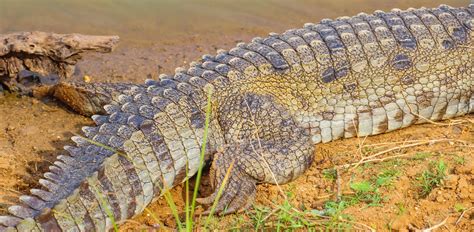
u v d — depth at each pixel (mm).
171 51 11133
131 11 12727
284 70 7711
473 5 8602
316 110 7797
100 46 9070
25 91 9305
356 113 7848
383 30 8039
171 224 6578
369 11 12773
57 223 5773
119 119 6973
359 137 7965
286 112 7504
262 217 6492
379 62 7855
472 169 6824
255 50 7941
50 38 8867
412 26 8117
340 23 8266
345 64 7801
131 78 10039
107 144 6621
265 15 12727
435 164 7020
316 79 7754
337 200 6648
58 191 5996
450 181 6676
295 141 7211
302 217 6344
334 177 7074
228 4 13219
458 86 8102
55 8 12641
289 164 7020
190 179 7332
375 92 7855
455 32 8156
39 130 8336
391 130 8039
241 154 7031
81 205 5945
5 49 8781
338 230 6129
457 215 6348
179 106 7160
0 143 7992
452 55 8078
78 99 8648
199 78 7570
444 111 8148
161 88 7496
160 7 12984
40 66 9133
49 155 7801
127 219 6398
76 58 9188
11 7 12562
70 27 11789
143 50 11148
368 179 6953
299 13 12742
